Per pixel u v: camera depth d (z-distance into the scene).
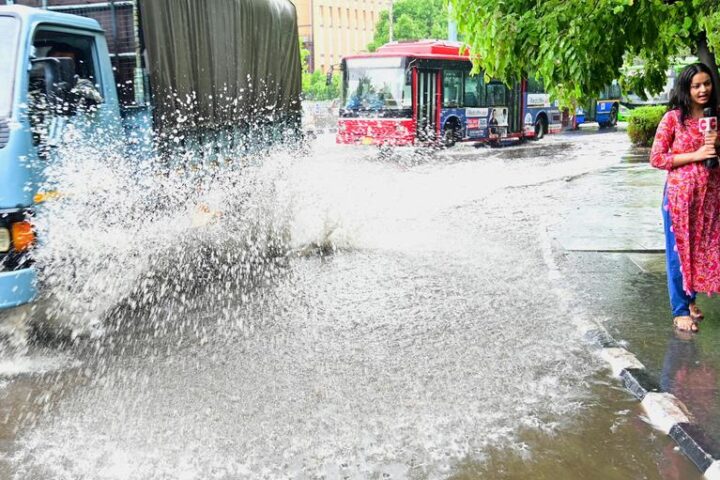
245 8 8.81
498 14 7.03
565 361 5.43
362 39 103.31
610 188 14.48
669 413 4.32
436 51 23.55
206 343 5.93
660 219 10.78
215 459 4.00
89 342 5.95
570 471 3.85
